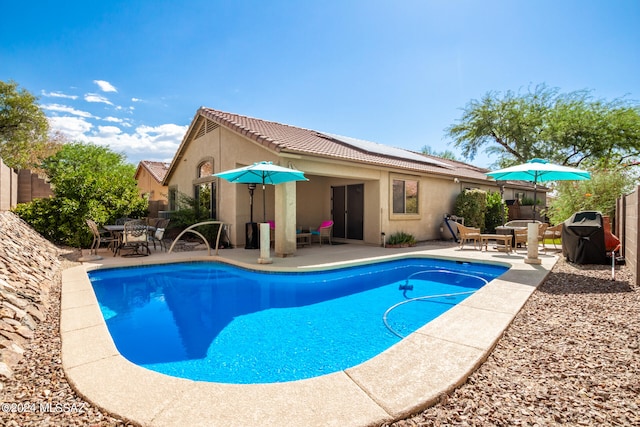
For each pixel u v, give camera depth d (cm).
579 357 351
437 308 658
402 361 333
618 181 1321
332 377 306
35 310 493
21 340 389
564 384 297
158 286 816
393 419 248
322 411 255
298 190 1510
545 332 424
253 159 1197
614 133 2328
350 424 240
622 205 938
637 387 289
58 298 592
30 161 3266
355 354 452
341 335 520
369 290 796
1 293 470
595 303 547
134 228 1052
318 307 665
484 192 1675
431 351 356
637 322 454
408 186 1498
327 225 1381
